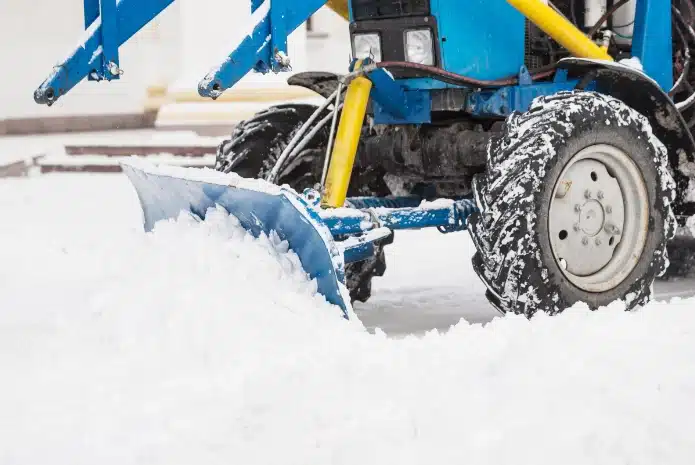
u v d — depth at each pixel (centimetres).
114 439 386
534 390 410
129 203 1298
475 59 661
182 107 1820
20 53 2183
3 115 2145
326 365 437
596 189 621
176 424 394
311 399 406
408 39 655
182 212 607
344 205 659
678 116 666
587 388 411
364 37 670
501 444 368
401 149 705
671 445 372
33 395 434
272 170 668
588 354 441
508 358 440
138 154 1712
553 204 603
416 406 398
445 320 696
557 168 587
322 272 535
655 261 639
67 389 440
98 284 545
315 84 725
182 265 542
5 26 2162
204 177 570
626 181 631
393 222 623
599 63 639
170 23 2225
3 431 398
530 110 607
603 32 707
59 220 1130
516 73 676
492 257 579
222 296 508
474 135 673
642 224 634
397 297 788
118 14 632
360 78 636
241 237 568
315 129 692
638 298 633
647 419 387
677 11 748
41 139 1942
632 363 432
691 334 469
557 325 484
